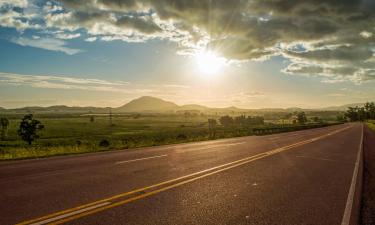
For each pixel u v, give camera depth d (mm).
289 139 30750
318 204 6676
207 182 8766
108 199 6641
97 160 13305
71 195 6934
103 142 27828
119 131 99062
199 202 6602
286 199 7047
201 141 28578
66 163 12281
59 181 8516
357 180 9641
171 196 7066
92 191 7359
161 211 5883
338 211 6168
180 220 5383
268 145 22781
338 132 48750
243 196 7238
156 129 107625
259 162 13305
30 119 55688
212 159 14016
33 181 8484
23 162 12570
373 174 11188
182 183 8531
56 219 5262
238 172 10594
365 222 5578
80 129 110875
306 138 32500
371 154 18484
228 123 151000
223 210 6051
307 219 5621
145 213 5730
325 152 18438
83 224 5059
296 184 8797
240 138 33156
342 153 18188
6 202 6277
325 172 11109
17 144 58562
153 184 8305
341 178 9961
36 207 5949
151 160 13406
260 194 7480
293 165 12648
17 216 5391
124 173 9945
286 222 5422
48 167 11133
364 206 6641
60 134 87000
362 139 32312
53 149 20250
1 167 11102
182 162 12859
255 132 46375
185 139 32250
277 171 11008
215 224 5227
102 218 5383
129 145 23938
